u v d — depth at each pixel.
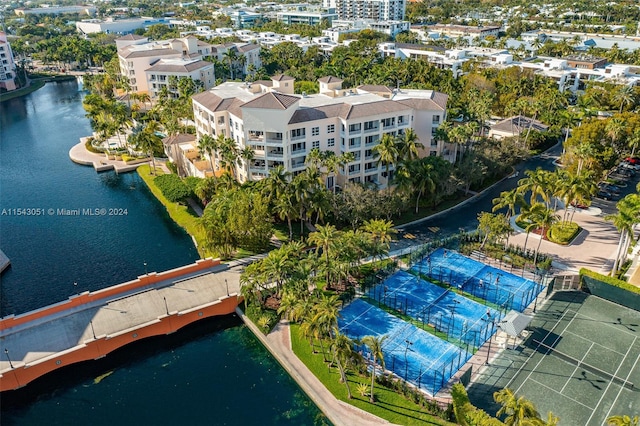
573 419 57.78
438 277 85.25
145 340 73.25
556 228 98.75
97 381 67.00
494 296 79.81
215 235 87.00
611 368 65.56
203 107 121.62
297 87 185.62
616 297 79.31
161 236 103.25
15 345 68.62
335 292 80.62
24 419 61.59
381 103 115.31
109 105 160.38
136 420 61.09
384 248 83.62
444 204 112.94
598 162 113.06
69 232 104.75
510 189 120.75
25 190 126.31
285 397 63.72
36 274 89.44
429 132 121.88
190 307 76.62
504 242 95.50
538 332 72.50
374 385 63.03
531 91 181.25
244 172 112.25
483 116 139.88
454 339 70.62
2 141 165.75
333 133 112.62
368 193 97.50
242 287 74.44
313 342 70.56
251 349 72.19
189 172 130.25
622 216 80.88
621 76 193.88
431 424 57.28
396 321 74.44
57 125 183.75
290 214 92.75
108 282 87.06
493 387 62.31
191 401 63.59
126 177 135.38
